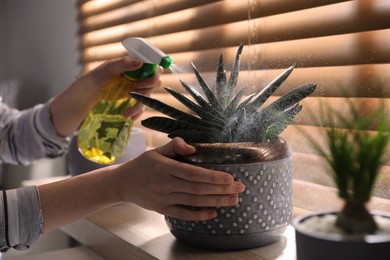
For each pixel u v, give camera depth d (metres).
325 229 0.49
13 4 1.66
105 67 0.90
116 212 0.85
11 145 1.09
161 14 1.09
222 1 0.90
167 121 0.63
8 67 1.68
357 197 0.48
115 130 0.78
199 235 0.61
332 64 0.69
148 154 0.62
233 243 0.61
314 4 0.73
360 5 0.66
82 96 0.97
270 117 0.62
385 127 0.53
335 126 0.53
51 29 1.55
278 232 0.62
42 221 0.65
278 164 0.60
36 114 1.06
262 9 0.81
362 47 0.66
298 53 0.75
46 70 1.59
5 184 1.47
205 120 0.63
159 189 0.60
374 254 0.45
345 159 0.48
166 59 0.71
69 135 1.04
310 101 0.69
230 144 0.59
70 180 0.67
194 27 0.99
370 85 0.64
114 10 1.29
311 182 0.69
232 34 0.87
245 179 0.58
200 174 0.57
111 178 0.64
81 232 0.85
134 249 0.67
